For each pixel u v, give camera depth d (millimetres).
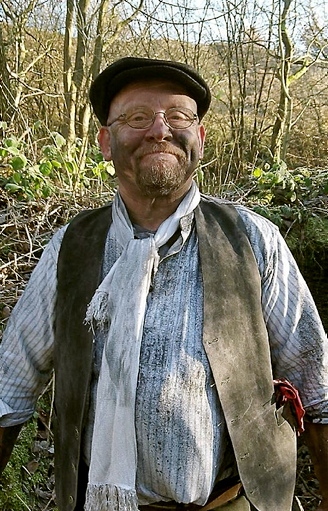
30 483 2334
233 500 1448
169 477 1328
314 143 6230
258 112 5609
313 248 3295
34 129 4496
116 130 1384
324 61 5602
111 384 1315
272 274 1422
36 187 3383
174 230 1389
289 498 1440
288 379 1496
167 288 1358
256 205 3531
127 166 1378
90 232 1484
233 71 5512
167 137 1338
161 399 1303
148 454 1325
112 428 1308
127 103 1376
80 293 1416
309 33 5547
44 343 1513
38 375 1550
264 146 5566
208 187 4145
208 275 1354
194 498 1343
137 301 1329
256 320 1375
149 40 5688
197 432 1311
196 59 5453
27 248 3141
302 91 6301
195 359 1316
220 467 1391
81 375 1378
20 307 1515
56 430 1469
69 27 5387
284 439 1435
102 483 1313
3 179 3537
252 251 1413
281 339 1448
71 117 5281
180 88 1393
